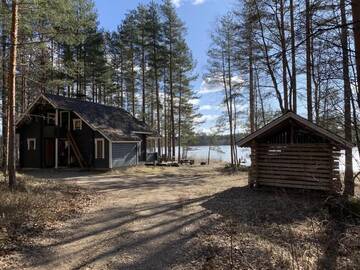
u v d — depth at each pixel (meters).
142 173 28.14
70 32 17.09
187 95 46.09
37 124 31.59
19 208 10.86
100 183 20.91
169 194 16.19
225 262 7.19
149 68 42.03
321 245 8.27
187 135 50.03
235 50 30.06
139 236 9.03
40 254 7.62
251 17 20.06
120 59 45.59
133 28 42.00
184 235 9.09
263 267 6.91
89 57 40.34
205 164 39.91
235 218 10.95
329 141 14.52
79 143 31.28
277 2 19.22
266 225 10.15
